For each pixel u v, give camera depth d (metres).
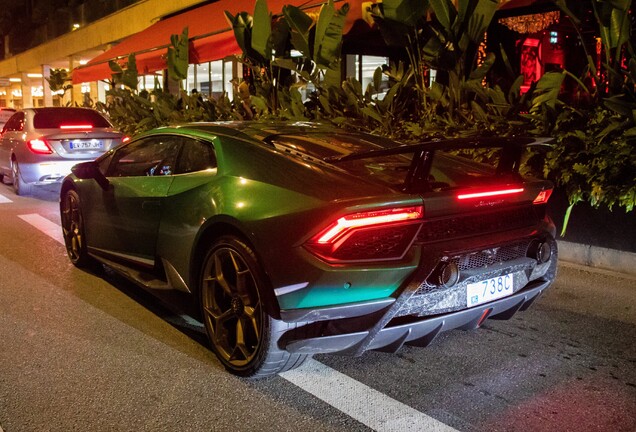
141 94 14.18
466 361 3.44
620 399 2.99
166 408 2.89
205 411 2.86
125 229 4.39
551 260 3.54
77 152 9.53
